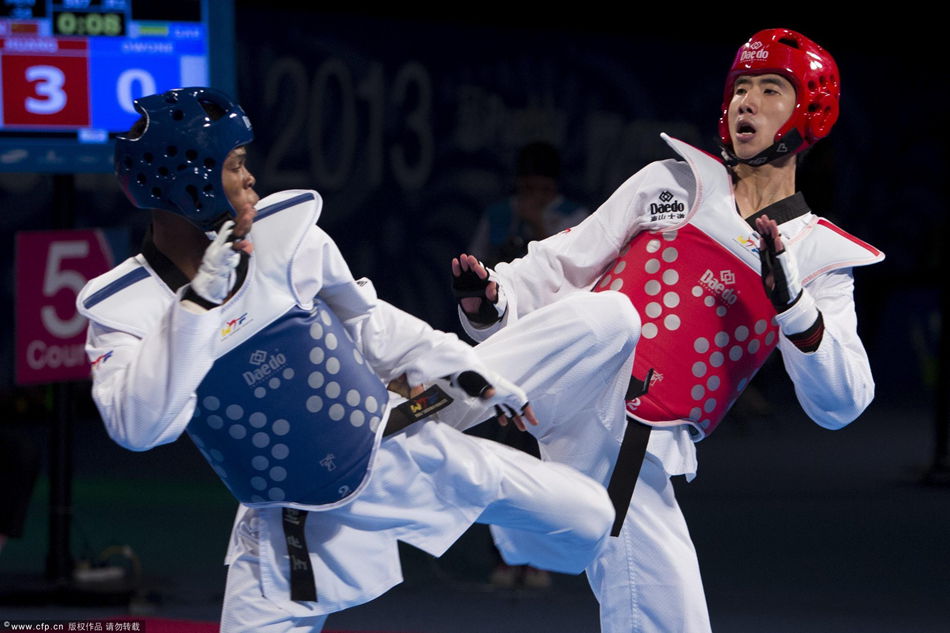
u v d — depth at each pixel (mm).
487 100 29203
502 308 7234
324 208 27125
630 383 6836
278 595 6125
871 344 33156
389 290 28203
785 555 14648
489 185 29422
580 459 6953
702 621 6992
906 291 33781
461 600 12641
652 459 7035
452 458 6289
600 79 30438
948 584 13211
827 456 22344
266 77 26031
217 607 12078
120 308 5691
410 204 28359
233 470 6031
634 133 31016
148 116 5609
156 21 12320
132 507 17469
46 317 12422
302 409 5898
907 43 32562
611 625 7148
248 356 5777
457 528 6355
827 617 11828
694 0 30047
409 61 28078
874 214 33438
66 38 12078
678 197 7172
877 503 17922
